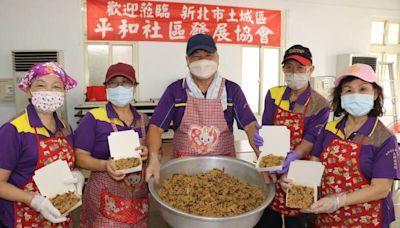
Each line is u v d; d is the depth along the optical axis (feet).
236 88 5.26
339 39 16.40
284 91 5.89
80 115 11.67
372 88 4.03
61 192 3.79
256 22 14.83
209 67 4.71
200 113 5.00
